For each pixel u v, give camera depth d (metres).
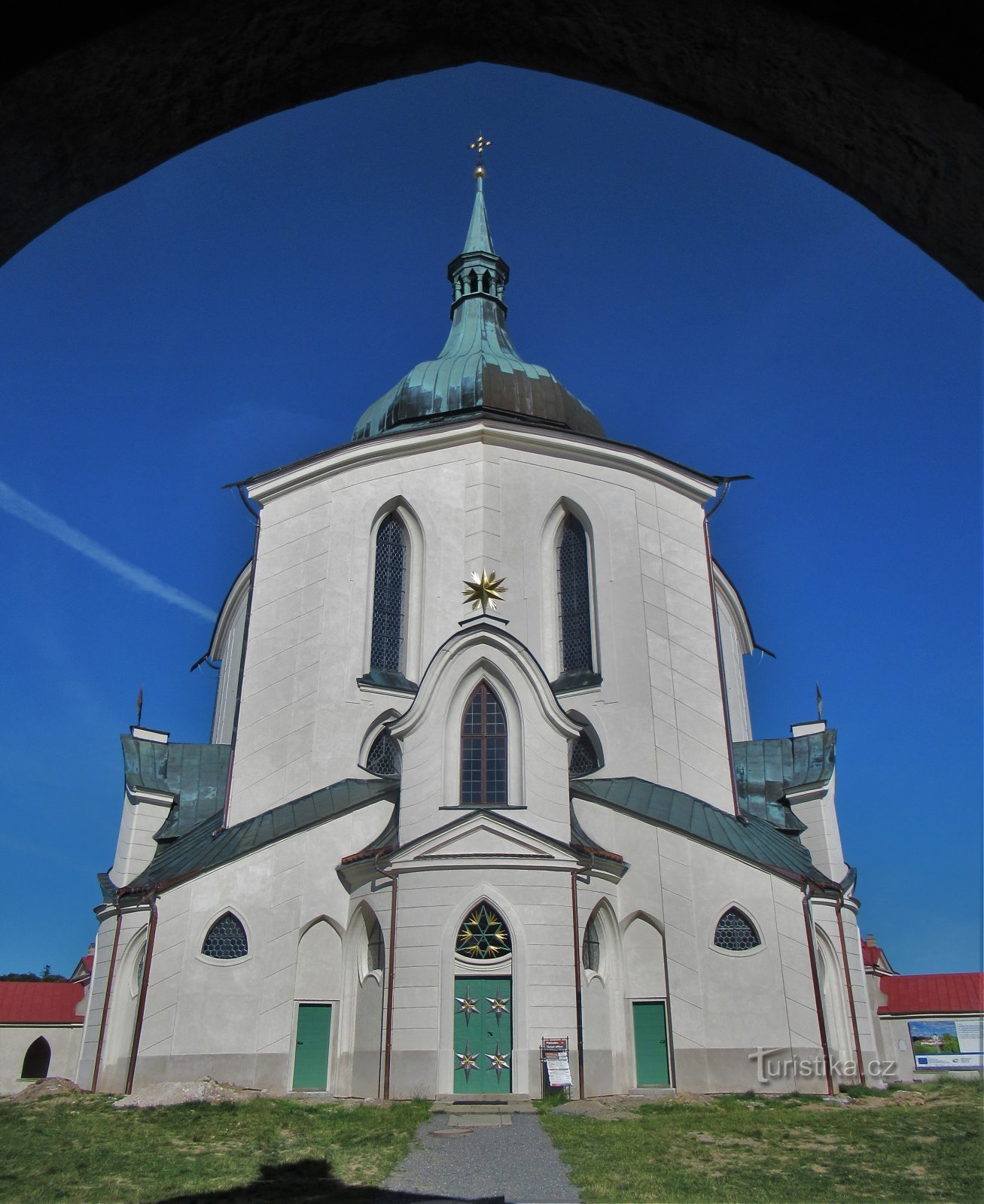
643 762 37.09
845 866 40.75
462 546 41.09
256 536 41.97
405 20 4.78
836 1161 19.73
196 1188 17.33
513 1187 17.14
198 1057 31.44
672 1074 30.88
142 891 34.31
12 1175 18.55
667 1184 17.14
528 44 5.01
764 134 4.93
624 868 33.19
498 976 29.20
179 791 42.50
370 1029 30.41
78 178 4.79
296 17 4.49
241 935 32.91
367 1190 16.98
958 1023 47.00
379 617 40.56
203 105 4.79
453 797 31.78
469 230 62.06
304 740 37.44
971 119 4.12
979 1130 22.97
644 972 32.31
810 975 31.75
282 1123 24.48
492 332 57.78
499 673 32.94
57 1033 53.53
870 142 4.55
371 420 50.94
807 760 43.31
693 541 42.44
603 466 42.41
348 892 33.25
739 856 33.09
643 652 38.78
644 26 4.61
